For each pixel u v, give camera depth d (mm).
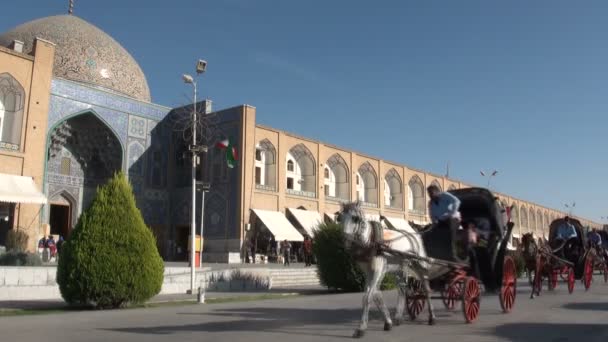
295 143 28328
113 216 9492
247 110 25359
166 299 11148
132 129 25781
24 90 20469
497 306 8289
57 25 26234
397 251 5762
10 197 18781
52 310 9156
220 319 7242
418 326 6164
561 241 10633
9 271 11227
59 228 24250
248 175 25031
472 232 6727
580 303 8531
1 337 5699
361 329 5355
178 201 26891
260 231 25578
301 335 5586
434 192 6816
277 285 16391
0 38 26078
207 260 24906
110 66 26453
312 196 28844
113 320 7293
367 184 33438
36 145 20641
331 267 13711
